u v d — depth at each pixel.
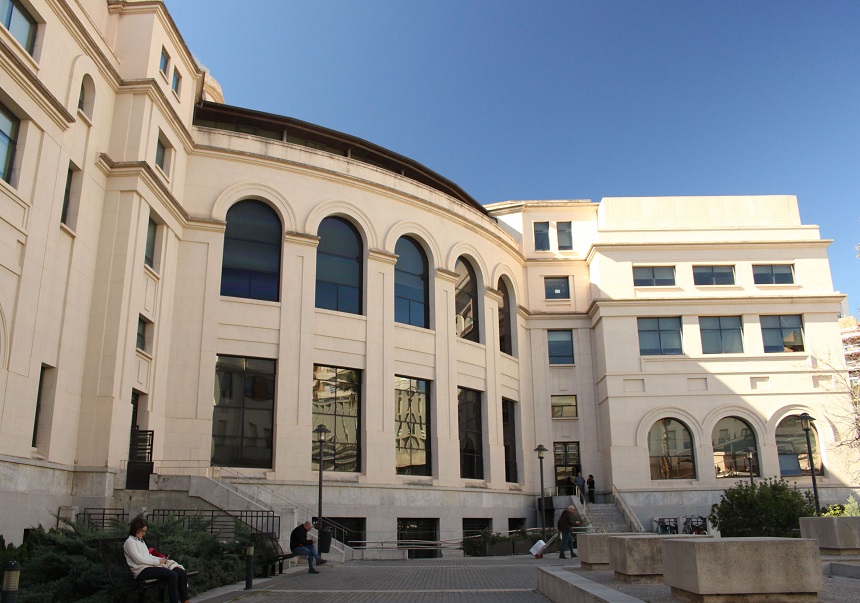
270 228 31.92
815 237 45.59
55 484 21.48
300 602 14.14
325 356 31.31
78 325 23.23
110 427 22.98
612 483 41.03
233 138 31.75
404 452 33.44
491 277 41.12
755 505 25.44
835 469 41.22
